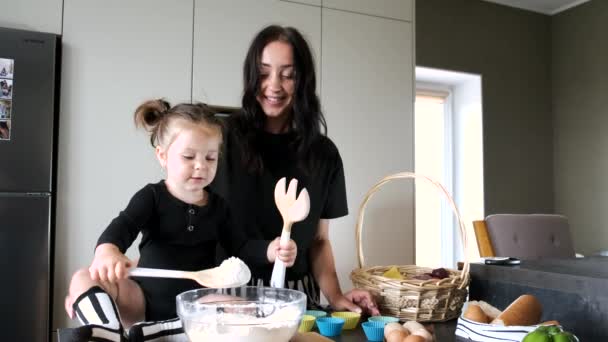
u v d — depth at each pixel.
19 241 1.74
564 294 0.93
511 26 3.39
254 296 0.68
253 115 1.22
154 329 0.68
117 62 1.92
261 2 2.16
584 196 3.27
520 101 3.39
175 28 2.01
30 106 1.77
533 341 0.68
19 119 1.75
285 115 1.26
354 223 2.28
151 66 1.97
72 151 1.85
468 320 0.85
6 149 1.74
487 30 3.29
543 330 0.69
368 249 2.31
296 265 1.22
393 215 2.38
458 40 3.18
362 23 2.37
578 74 3.33
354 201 2.30
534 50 3.47
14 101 1.75
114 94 1.91
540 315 0.85
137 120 1.18
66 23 1.86
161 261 1.05
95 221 1.87
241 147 1.20
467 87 3.36
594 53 3.21
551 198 3.47
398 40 2.46
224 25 2.10
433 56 3.08
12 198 1.73
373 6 2.40
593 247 3.20
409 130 2.46
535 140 3.44
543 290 0.97
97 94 1.89
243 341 0.55
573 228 3.34
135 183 1.93
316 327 0.91
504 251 2.02
